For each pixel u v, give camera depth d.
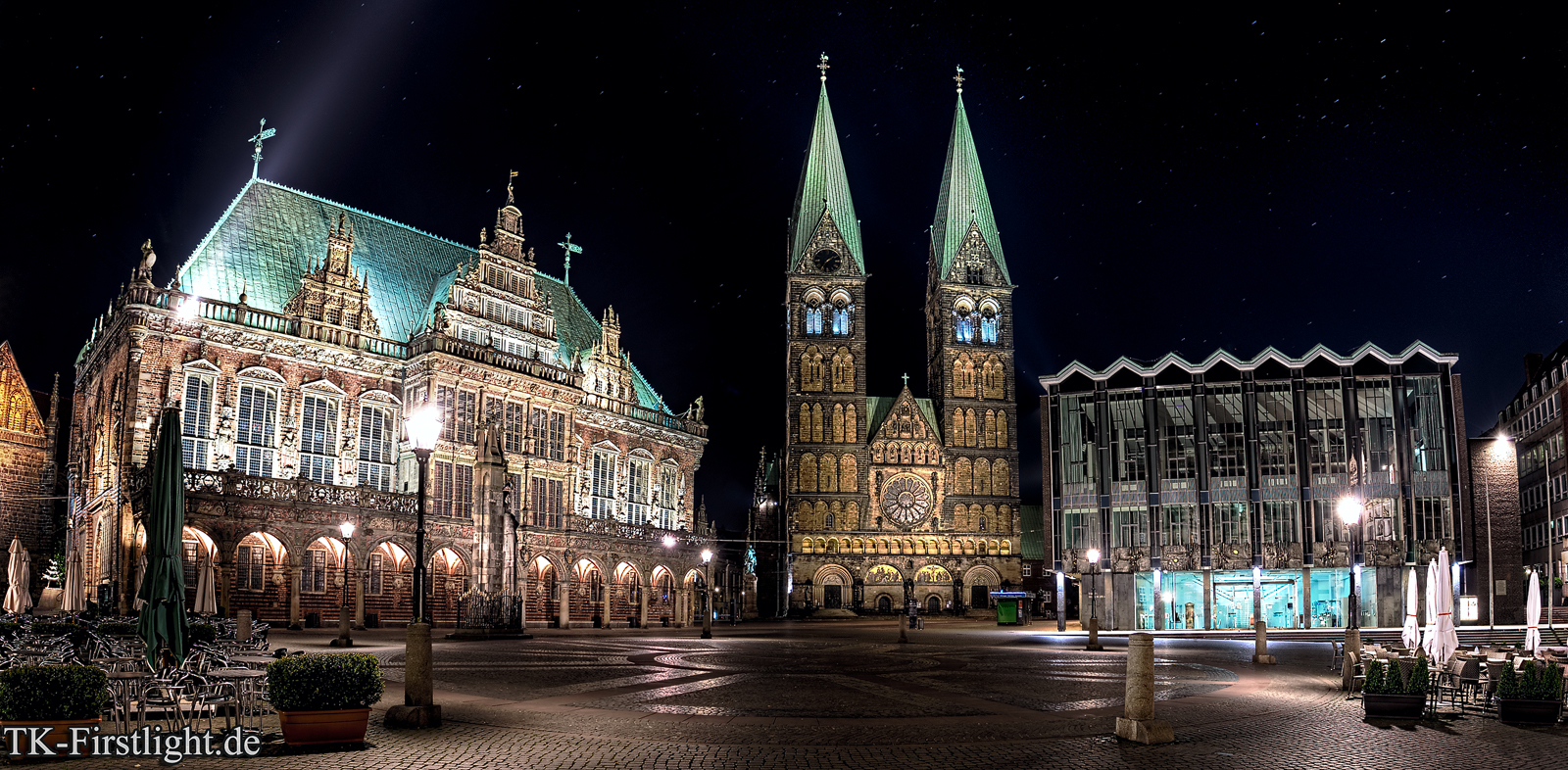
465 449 75.25
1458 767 15.22
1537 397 89.31
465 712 19.77
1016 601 92.94
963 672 31.58
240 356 67.69
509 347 84.19
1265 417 79.31
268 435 68.44
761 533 144.38
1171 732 17.09
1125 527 80.56
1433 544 75.25
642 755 15.27
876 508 132.12
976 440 135.75
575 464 84.62
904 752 15.80
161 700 17.89
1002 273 140.50
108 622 34.38
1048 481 82.94
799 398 134.38
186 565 60.97
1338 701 23.30
